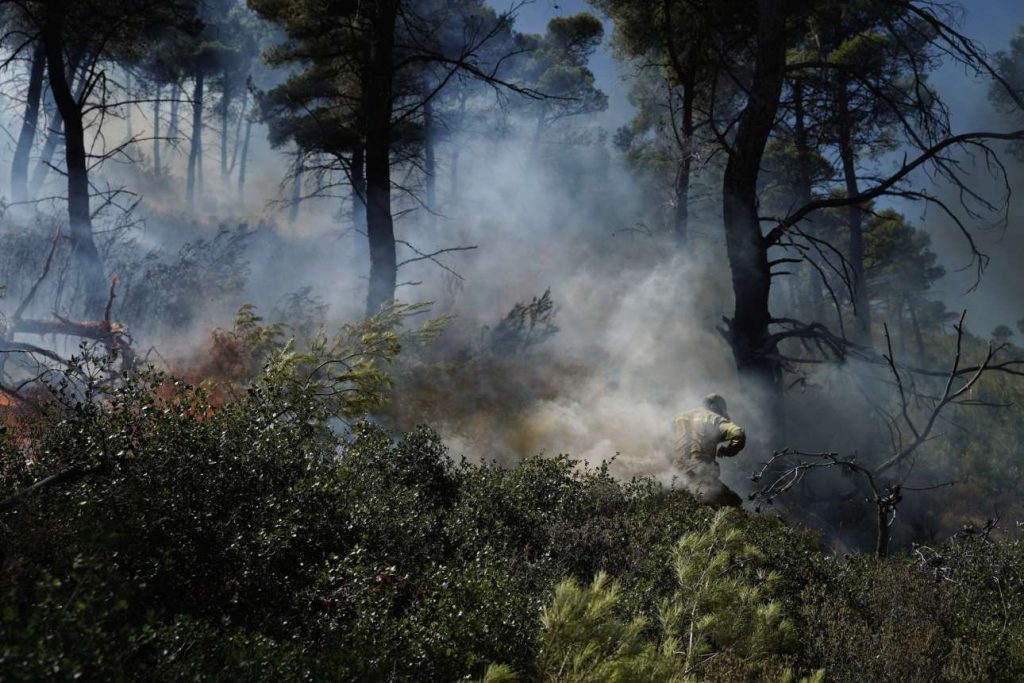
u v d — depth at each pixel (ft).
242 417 13.29
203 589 9.73
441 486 17.66
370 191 39.93
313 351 19.93
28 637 6.49
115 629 7.79
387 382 19.49
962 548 20.12
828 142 63.87
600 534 15.90
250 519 11.02
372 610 9.88
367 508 13.32
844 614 15.64
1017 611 17.03
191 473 11.04
